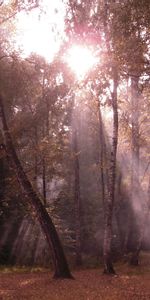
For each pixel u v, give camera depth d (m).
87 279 21.92
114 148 24.30
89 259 34.69
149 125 31.00
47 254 33.81
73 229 38.69
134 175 34.53
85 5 15.97
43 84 25.89
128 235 35.16
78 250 32.75
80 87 14.48
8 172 31.14
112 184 24.42
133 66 13.97
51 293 17.53
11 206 34.75
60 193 37.59
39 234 33.47
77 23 15.84
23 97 26.42
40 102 27.69
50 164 27.53
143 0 13.00
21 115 26.66
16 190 26.45
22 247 35.88
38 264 33.59
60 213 38.53
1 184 31.45
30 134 28.30
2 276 25.27
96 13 15.24
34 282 21.33
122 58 13.79
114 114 23.86
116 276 23.27
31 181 26.30
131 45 13.63
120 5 13.57
